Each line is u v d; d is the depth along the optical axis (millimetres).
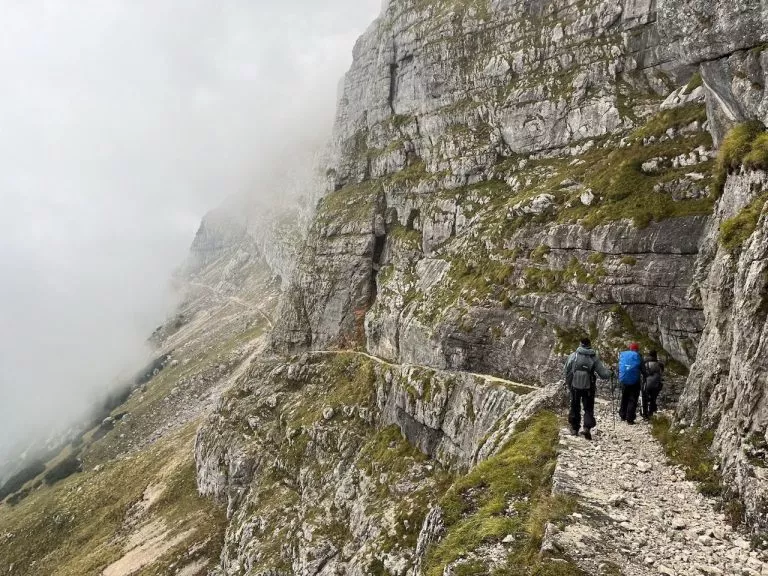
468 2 112125
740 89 25562
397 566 44375
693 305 32750
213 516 95688
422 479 54156
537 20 95000
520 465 20344
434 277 77812
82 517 133250
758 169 22281
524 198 66688
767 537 12930
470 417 49344
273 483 83312
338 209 123375
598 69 78375
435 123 106000
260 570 63031
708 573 12398
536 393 29594
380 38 136875
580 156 72812
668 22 29578
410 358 73125
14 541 134500
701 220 36625
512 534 15930
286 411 96875
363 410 77375
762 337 16062
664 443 20281
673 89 70000
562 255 50469
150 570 87438
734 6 25562
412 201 102375
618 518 14930
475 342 55438
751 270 17656
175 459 135875
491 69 97625
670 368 32594
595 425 22062
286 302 128250
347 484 64938
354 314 108000
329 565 55000
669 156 46125
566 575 12648
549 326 46906
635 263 40094
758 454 14844
